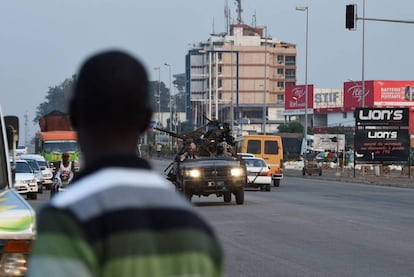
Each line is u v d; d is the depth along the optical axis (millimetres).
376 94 132125
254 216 28969
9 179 11531
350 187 54281
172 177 38156
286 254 18719
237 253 18891
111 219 3363
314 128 143375
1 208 9570
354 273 15898
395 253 18922
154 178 3615
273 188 51938
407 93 131750
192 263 3387
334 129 136375
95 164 3623
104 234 3340
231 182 33969
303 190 49281
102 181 3516
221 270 3500
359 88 136750
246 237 22219
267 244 20641
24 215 9320
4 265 8891
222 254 3510
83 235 3334
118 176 3549
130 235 3344
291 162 99375
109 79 3635
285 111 148875
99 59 3686
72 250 3320
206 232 3471
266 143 56094
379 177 69438
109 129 3680
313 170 74562
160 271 3359
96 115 3668
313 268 16562
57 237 3342
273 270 16297
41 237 3377
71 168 25188
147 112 3760
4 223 9086
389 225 25812
